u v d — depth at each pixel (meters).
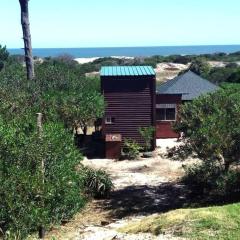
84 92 26.16
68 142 12.90
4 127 10.86
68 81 27.80
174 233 13.05
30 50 29.50
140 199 20.41
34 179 10.12
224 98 18.84
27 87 23.39
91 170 21.33
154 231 13.52
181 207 18.98
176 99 32.56
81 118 24.34
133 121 30.25
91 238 14.66
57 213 12.14
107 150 28.05
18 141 10.79
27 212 9.89
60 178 11.72
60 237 14.93
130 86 30.08
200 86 35.28
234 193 18.00
